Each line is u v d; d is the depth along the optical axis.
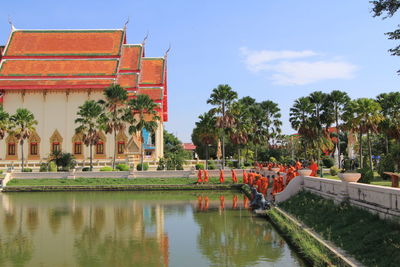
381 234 11.73
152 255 15.20
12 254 15.59
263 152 77.25
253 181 36.53
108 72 63.69
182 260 14.38
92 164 55.84
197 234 19.06
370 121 44.28
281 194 24.80
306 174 24.27
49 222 23.02
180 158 52.81
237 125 58.16
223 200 33.19
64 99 62.31
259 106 73.88
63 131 61.59
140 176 45.94
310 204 20.09
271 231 19.50
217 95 54.69
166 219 23.53
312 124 54.91
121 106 60.53
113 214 25.78
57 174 45.88
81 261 14.49
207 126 60.69
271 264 13.53
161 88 67.19
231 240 17.58
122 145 60.78
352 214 14.72
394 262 9.84
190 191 41.06
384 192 12.95
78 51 66.50
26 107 62.12
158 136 63.78
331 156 69.75
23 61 65.25
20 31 69.19
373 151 61.12
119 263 14.15
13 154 60.53
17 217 24.91
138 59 68.38
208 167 54.88
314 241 13.80
